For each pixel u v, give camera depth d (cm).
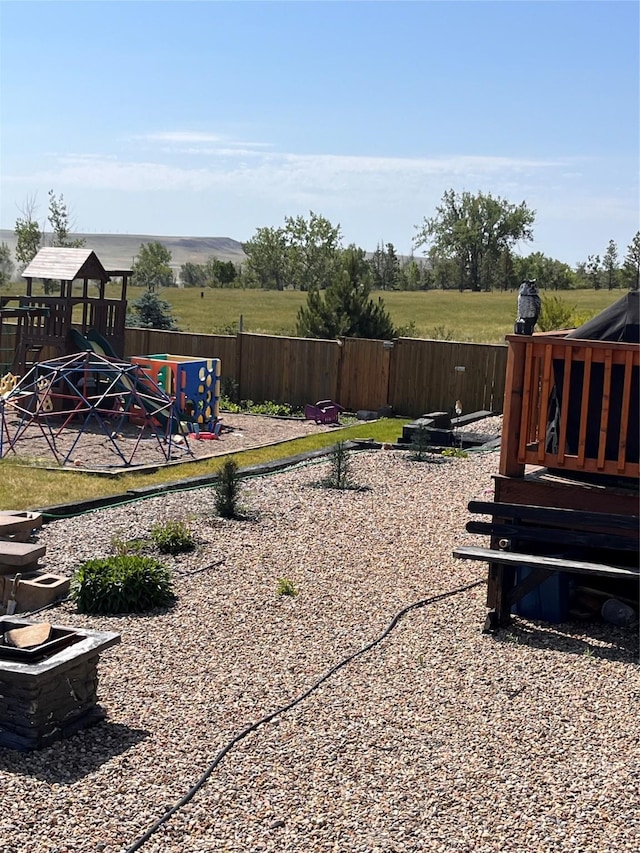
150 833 428
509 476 745
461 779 485
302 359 2305
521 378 738
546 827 442
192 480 1220
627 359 699
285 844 423
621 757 513
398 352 2219
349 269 2597
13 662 515
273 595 773
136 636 680
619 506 714
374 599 770
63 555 869
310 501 1108
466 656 656
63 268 1986
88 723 533
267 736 528
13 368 2056
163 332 2436
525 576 745
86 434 1772
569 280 9394
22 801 452
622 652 670
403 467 1348
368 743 522
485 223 9538
